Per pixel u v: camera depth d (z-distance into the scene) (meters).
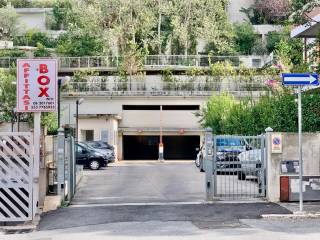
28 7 77.56
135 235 11.77
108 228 12.75
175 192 20.20
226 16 69.88
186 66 57.41
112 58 57.44
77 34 64.12
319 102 20.33
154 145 57.22
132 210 15.39
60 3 75.12
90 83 55.38
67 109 53.41
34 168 14.04
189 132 56.00
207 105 45.53
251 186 18.64
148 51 64.12
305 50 19.94
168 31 68.38
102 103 55.38
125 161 52.19
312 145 16.86
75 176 20.91
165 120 56.09
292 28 26.97
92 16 65.50
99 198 18.59
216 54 66.44
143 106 56.03
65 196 17.11
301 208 14.48
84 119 50.81
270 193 16.80
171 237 11.47
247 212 14.83
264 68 55.03
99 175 29.84
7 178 13.59
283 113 23.48
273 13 72.81
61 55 60.38
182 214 14.60
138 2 65.94
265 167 17.19
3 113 36.56
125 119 55.88
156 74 57.50
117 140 55.12
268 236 11.51
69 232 12.44
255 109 34.25
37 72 15.73
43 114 32.00
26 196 13.66
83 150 35.72
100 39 63.62
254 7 75.31
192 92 55.78
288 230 12.28
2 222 13.60
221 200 17.06
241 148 17.47
